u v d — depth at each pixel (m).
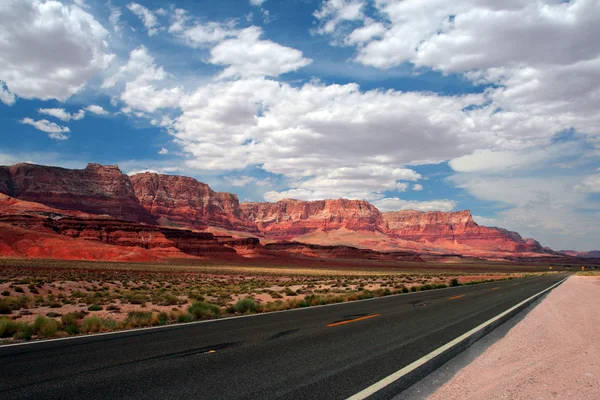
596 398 6.06
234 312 18.03
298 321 13.77
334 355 8.49
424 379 6.82
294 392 6.08
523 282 47.88
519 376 7.09
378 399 5.83
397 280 56.78
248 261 164.75
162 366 7.56
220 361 7.95
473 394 6.12
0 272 51.59
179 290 35.16
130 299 24.50
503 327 12.52
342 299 23.25
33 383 6.49
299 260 187.62
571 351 9.23
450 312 16.41
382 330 11.74
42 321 12.38
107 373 7.07
